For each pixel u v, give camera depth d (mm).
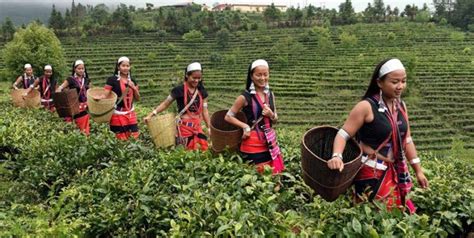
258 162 4793
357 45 62469
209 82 48594
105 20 75062
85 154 5492
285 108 37969
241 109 4836
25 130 7125
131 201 3945
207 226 3379
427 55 55594
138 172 4582
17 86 12383
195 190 4051
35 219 3658
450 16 82812
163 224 3641
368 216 3463
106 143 5840
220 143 4953
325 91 43219
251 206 3680
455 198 4062
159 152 5668
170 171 4648
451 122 33406
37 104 10641
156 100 43406
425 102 37719
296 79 47438
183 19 73688
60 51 45344
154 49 63719
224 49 65062
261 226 3395
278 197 4117
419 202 4137
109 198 4082
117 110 7270
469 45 60656
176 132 6117
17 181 5438
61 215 3758
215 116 5309
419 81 43469
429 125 32719
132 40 67312
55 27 70750
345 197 3936
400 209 3650
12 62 42406
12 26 65688
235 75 51750
